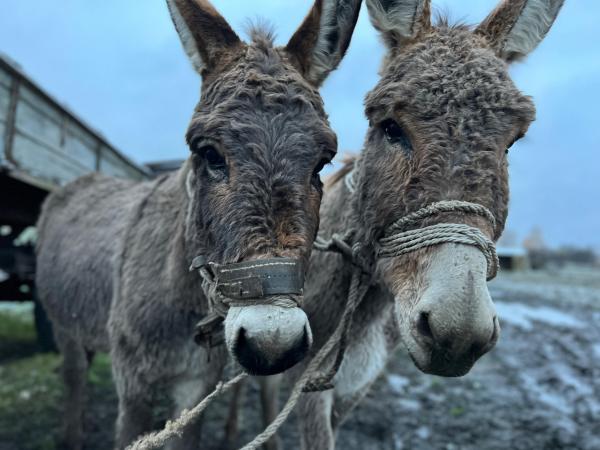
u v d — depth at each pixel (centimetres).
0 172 136
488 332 56
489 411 159
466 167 61
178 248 86
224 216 62
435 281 59
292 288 59
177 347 89
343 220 91
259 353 57
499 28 75
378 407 161
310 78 78
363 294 81
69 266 125
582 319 304
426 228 62
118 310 95
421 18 73
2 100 138
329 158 68
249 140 62
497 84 63
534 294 414
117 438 92
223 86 67
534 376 193
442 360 60
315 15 76
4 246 193
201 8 75
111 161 240
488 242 60
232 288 60
